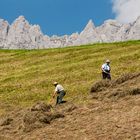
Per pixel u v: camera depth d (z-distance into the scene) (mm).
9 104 36375
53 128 22828
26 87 43469
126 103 24141
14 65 58375
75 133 21281
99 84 29516
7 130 24562
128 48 57312
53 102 35125
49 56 61125
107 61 34625
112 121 21594
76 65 50844
